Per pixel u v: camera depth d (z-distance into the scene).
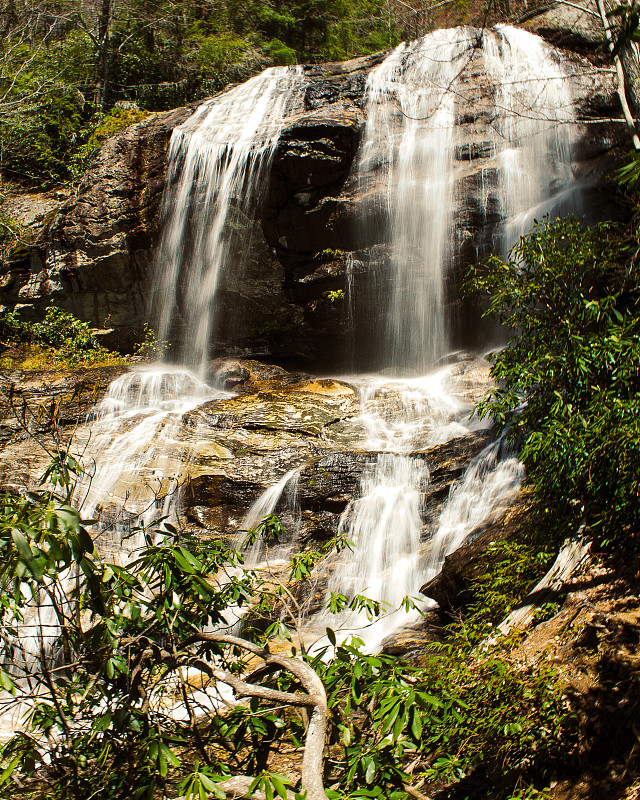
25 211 19.38
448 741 3.91
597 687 3.91
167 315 16.73
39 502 2.65
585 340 5.36
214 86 24.75
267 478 9.91
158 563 3.17
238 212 15.26
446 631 6.62
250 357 16.22
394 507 9.44
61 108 22.92
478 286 6.59
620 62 6.25
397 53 16.12
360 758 2.71
